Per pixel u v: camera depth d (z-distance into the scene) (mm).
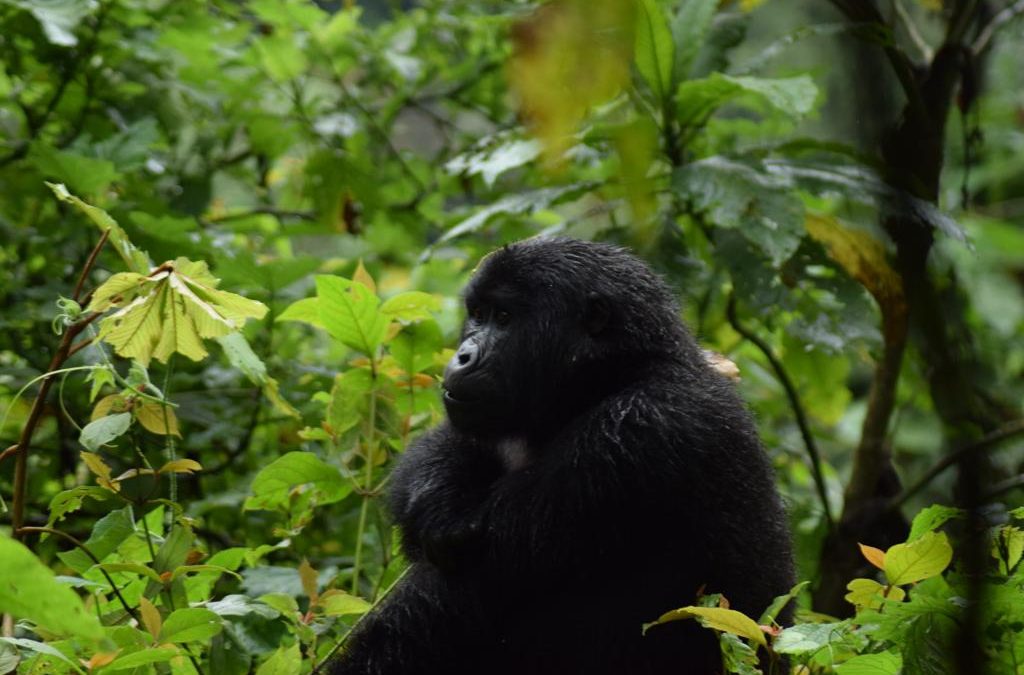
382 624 7328
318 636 8188
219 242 10922
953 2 10711
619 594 7297
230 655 7039
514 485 7340
